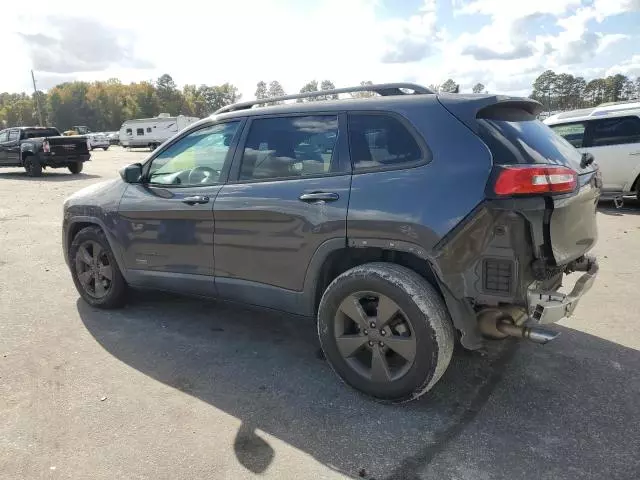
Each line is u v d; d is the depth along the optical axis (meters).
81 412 3.12
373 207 3.07
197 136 4.12
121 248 4.52
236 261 3.78
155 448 2.77
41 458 2.69
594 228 3.44
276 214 3.47
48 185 16.22
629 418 3.01
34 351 3.97
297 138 3.55
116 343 4.13
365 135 3.27
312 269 3.39
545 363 3.72
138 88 116.56
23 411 3.12
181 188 4.10
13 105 120.56
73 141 19.50
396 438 2.85
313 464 2.64
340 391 3.37
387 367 3.14
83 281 4.93
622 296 5.11
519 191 2.70
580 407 3.14
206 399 3.27
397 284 2.98
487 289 2.85
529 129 3.20
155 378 3.55
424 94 3.27
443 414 3.09
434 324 2.91
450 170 2.91
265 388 3.41
